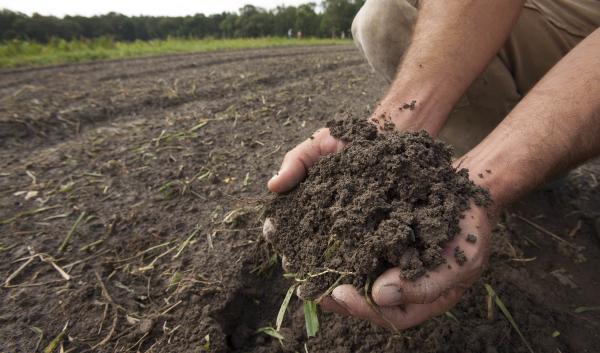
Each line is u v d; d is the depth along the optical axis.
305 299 1.13
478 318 1.41
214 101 4.14
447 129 2.20
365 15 2.07
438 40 1.40
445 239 0.95
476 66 1.40
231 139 3.00
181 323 1.42
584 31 1.81
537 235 1.88
